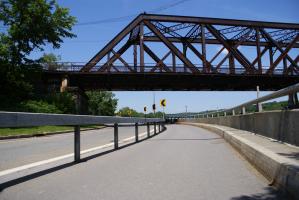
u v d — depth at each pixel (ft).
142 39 176.76
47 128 104.01
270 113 36.63
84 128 120.78
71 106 154.92
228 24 189.16
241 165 26.99
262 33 198.90
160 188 19.06
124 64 172.65
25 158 31.83
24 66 141.28
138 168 25.59
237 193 17.87
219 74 182.80
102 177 22.08
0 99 134.10
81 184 20.02
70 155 33.14
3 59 137.39
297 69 201.05
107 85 194.29
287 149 26.84
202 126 112.57
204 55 183.42
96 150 38.45
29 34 137.90
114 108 343.26
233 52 189.98
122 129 107.86
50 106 139.54
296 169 16.57
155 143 48.26
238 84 202.08
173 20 180.45
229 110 74.79
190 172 23.93
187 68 177.78
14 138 69.05
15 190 18.39
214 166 26.53
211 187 19.27
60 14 142.31
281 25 198.80
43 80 167.43
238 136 41.47
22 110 127.13
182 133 77.05
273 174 19.94
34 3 137.39
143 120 56.18
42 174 22.99
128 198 16.94
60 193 17.85
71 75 168.35
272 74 193.06
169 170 24.71
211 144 46.09
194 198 16.94
